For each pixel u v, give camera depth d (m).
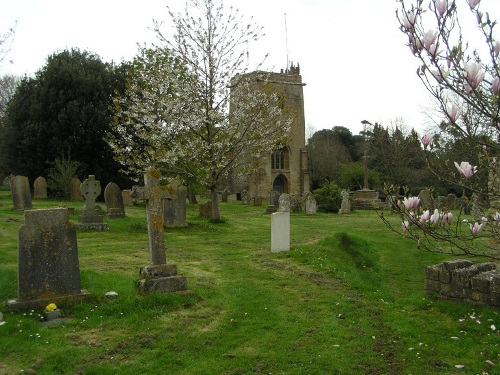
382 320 7.24
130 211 23.56
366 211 30.11
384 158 45.53
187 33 20.06
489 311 7.31
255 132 20.09
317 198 29.25
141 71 21.30
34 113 31.75
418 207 4.58
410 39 3.52
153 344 5.86
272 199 33.62
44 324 6.31
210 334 6.28
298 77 56.88
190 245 13.96
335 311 7.60
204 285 8.73
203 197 43.53
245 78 20.92
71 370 5.07
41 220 6.86
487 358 5.78
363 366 5.52
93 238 14.49
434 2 3.44
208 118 19.78
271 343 6.09
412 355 5.85
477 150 5.21
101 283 7.91
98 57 35.72
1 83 48.97
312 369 5.37
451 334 6.59
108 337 6.00
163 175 21.58
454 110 3.67
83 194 16.23
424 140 4.34
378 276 12.37
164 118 20.36
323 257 11.94
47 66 33.66
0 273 7.86
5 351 5.36
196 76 20.09
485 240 14.76
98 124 31.72
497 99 3.40
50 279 6.88
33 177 32.38
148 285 7.61
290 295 8.52
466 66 3.35
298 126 56.69
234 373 5.21
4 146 33.19
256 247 13.80
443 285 8.12
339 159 61.03
